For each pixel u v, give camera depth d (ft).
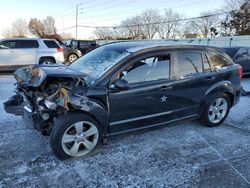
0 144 12.80
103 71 11.93
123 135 12.77
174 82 13.30
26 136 13.82
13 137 13.65
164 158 11.83
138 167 11.04
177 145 13.17
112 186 9.76
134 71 12.23
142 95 12.34
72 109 10.95
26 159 11.43
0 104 19.83
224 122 16.85
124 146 12.86
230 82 15.84
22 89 12.92
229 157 12.12
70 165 11.02
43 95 11.44
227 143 13.61
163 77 13.05
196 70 14.32
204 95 14.78
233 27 167.94
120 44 14.19
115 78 11.73
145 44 13.71
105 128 11.93
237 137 14.43
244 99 23.20
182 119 14.34
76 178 10.16
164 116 13.46
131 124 12.53
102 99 11.42
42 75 11.17
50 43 38.52
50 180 9.97
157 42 14.37
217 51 15.70
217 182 10.16
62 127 10.85
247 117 18.01
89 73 12.34
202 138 14.12
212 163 11.53
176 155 12.14
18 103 13.28
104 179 10.16
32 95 11.82
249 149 13.00
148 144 13.17
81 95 11.02
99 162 11.32
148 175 10.50
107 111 11.61
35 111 11.44
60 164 11.08
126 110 12.13
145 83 12.47
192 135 14.49
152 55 12.78
